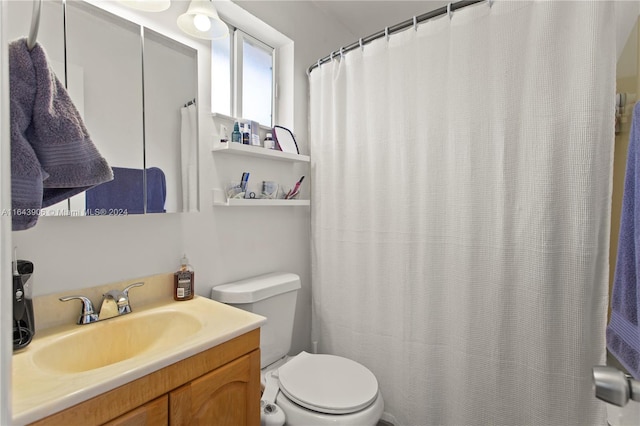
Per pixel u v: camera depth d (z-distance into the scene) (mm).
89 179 796
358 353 1594
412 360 1398
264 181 1575
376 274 1524
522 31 1116
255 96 1639
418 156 1379
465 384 1250
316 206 1771
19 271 810
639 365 813
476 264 1229
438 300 1337
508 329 1170
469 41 1219
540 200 1082
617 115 1327
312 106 1768
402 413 1440
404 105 1396
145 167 1128
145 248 1151
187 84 1260
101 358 940
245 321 979
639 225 801
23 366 705
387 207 1497
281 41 1713
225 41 1473
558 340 1071
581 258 1022
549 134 1062
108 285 1041
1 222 372
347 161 1638
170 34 1205
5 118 385
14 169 649
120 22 1067
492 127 1187
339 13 1976
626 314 887
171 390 765
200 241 1325
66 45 950
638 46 1128
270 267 1645
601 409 1009
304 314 1865
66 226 961
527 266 1123
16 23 864
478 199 1221
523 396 1143
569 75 1030
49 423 577
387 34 1460
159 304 1132
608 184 1002
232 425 917
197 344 816
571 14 1028
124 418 676
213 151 1363
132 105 1096
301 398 1122
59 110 733
